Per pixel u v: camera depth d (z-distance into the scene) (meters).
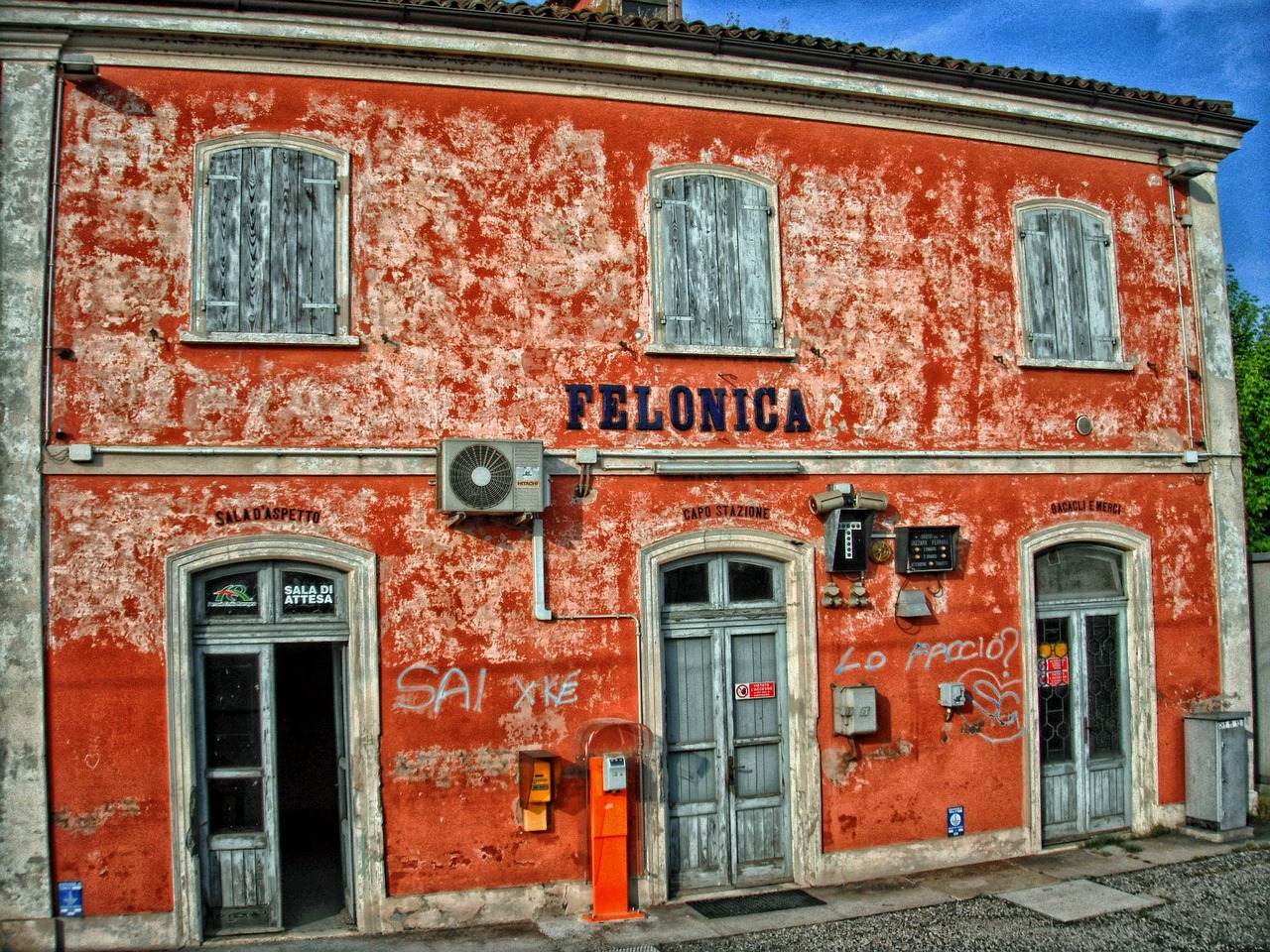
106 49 7.84
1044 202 10.43
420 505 8.16
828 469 9.34
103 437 7.61
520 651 8.30
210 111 8.02
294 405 7.98
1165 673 10.48
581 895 8.22
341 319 8.14
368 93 8.35
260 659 7.87
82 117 7.77
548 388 8.59
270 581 7.91
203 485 7.74
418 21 8.26
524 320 8.57
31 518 7.41
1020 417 10.12
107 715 7.44
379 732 7.91
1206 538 10.81
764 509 9.10
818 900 8.52
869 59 9.43
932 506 9.68
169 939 7.41
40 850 7.26
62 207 7.69
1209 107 10.97
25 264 7.57
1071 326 10.43
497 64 8.61
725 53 9.08
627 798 8.35
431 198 8.42
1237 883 8.78
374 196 8.30
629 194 8.96
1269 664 11.00
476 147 8.56
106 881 7.36
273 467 7.87
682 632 8.90
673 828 8.75
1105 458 10.38
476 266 8.48
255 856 7.75
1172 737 10.48
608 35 8.71
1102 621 10.48
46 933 7.24
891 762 9.30
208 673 7.82
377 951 7.38
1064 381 10.34
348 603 7.99
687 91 9.17
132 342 7.72
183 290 7.86
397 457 8.12
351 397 8.10
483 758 8.12
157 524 7.62
